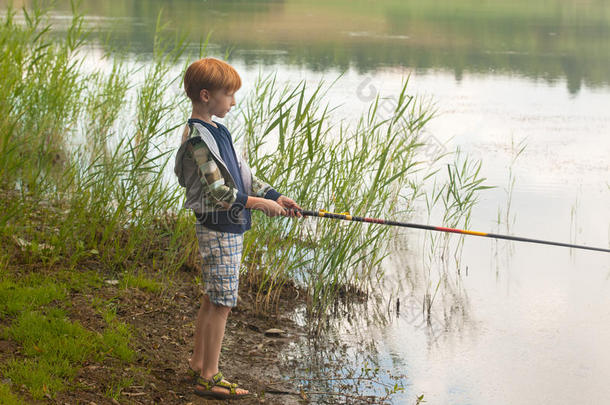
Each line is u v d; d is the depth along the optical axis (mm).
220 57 14375
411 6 28781
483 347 4375
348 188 5219
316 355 4184
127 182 5246
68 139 7363
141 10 22734
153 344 3850
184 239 5273
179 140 7211
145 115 5949
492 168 8055
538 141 9227
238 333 4348
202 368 3502
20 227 4789
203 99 3279
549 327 4629
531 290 5219
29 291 3986
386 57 15938
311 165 5086
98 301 4125
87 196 5160
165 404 3309
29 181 5465
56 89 6621
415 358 4215
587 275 5477
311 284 4969
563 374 4043
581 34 21156
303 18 23297
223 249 3326
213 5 25938
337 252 4898
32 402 2986
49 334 3533
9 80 5891
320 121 5000
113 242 5082
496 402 3732
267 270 5070
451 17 24984
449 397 3766
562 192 7305
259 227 4934
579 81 13938
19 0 18406
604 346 4383
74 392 3168
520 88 13023
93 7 22969
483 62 15883
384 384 3885
